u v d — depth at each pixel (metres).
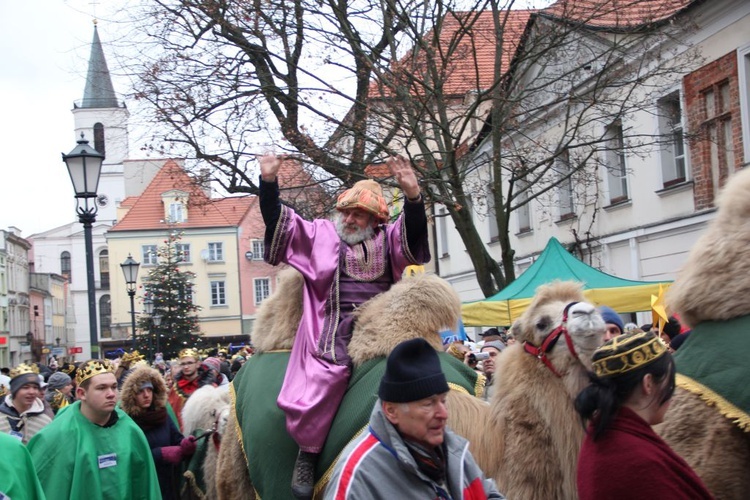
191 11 13.55
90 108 80.06
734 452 3.44
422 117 13.80
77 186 12.03
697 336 3.72
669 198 15.70
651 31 14.11
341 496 2.92
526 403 4.11
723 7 13.76
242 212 56.41
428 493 2.96
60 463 5.56
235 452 5.31
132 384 7.48
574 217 18.83
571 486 3.98
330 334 4.50
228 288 55.91
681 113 15.19
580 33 16.23
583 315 3.90
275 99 14.34
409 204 4.55
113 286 55.88
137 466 5.85
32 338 70.12
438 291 4.37
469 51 14.47
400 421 2.98
